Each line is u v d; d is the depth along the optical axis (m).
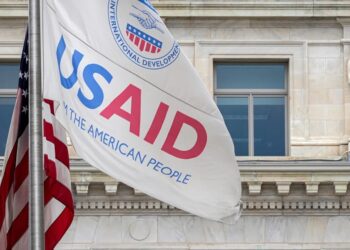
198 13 46.84
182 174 30.61
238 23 47.12
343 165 45.72
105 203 45.91
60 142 31.64
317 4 46.91
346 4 46.84
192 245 45.97
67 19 30.70
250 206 45.94
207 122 30.70
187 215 46.06
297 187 45.91
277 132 47.03
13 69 47.25
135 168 30.39
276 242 46.00
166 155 30.59
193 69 30.78
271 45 47.12
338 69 47.09
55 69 30.61
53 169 31.55
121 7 30.73
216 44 47.03
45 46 30.75
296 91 46.97
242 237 46.03
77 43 30.61
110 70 30.56
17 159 31.69
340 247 45.97
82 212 45.97
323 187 45.97
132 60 30.64
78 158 45.50
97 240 45.97
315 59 47.12
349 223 46.09
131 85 30.55
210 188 30.75
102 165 30.23
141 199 45.84
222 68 47.22
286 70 47.25
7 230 31.77
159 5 46.81
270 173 45.56
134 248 46.00
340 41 47.09
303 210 46.12
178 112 30.66
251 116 47.00
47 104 31.47
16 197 31.72
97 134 30.31
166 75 30.69
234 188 30.88
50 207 31.70
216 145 30.77
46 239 31.69
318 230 46.09
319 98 46.97
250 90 47.12
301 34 47.16
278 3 46.88
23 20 47.00
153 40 30.75
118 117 30.44
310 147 46.69
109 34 30.66
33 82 29.45
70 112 30.41
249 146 46.91
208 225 46.06
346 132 46.81
